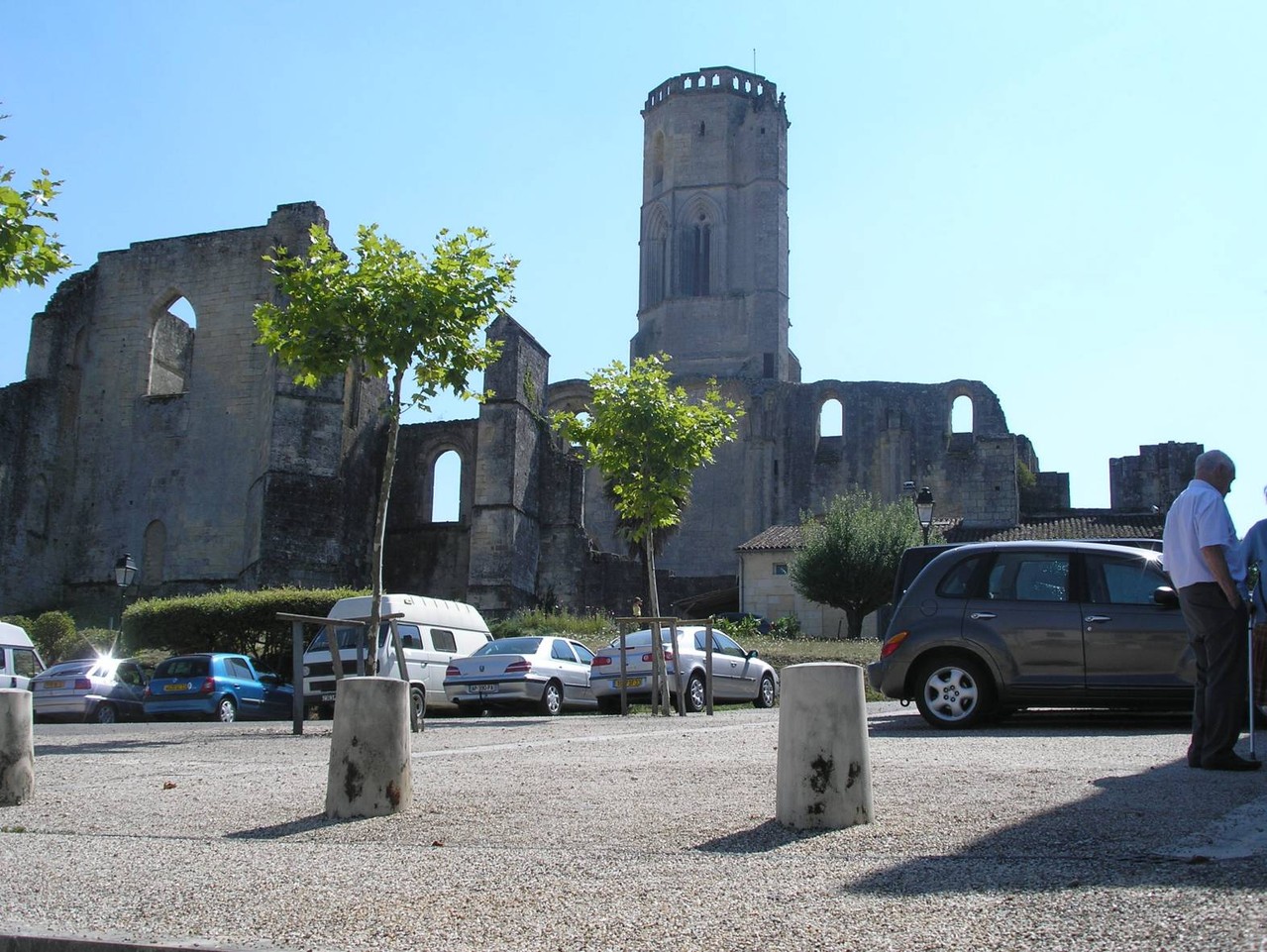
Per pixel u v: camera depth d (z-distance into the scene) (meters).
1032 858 5.60
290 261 18.52
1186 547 8.67
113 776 10.97
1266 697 9.29
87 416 55.81
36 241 14.91
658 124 97.38
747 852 6.18
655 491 26.53
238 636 35.66
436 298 17.83
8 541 52.03
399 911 5.25
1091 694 12.76
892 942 4.40
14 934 5.04
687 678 22.97
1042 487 71.94
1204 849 5.59
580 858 6.18
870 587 45.34
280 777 10.34
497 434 53.44
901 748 10.59
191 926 5.16
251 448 53.22
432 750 12.11
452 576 56.41
